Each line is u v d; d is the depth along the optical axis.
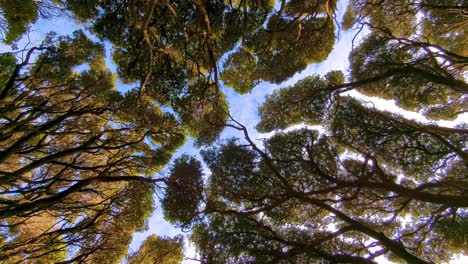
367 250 8.87
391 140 10.80
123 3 8.37
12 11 6.95
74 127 9.70
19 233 9.97
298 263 9.13
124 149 10.61
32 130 7.82
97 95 9.72
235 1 9.93
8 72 7.40
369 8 10.31
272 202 10.12
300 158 10.42
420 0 10.30
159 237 11.20
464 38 12.01
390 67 10.83
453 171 10.81
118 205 10.02
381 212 11.70
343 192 10.85
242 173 10.43
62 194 7.84
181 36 8.84
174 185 9.30
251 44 10.38
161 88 9.76
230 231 9.33
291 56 10.55
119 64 9.81
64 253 9.78
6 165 9.20
